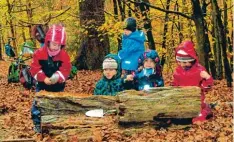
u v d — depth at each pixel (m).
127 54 6.34
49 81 5.85
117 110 5.30
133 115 5.21
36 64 5.86
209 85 5.71
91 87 10.87
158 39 13.09
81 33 14.35
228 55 11.12
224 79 10.84
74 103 5.46
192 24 12.01
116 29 10.47
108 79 5.91
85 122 5.28
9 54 11.66
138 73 5.95
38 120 5.87
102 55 15.26
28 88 10.00
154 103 5.26
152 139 4.91
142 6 10.70
